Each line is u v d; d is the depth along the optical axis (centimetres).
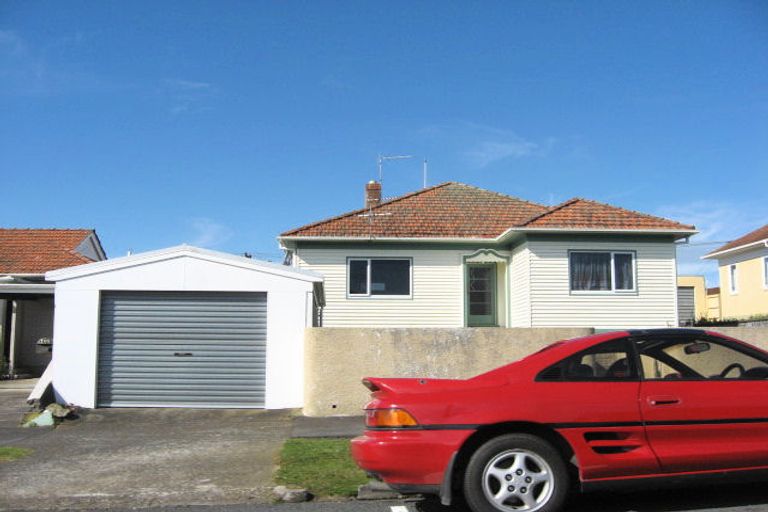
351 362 1187
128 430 1082
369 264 1922
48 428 1106
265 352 1278
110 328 1277
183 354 1277
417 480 558
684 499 646
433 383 586
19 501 670
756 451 578
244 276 1286
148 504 669
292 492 675
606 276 1806
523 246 1822
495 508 552
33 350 2095
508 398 569
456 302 1928
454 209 2092
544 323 1769
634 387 582
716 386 591
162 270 1283
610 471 566
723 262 3334
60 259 2205
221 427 1101
